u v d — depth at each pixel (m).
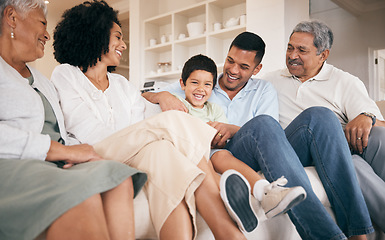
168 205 0.99
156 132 1.15
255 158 1.30
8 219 0.80
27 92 1.11
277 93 2.06
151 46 4.92
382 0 5.48
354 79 1.90
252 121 1.33
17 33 1.17
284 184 1.10
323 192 1.35
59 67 1.46
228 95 1.98
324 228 1.13
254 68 1.87
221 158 1.33
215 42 4.39
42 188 0.81
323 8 6.15
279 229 1.25
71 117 1.36
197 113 1.73
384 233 1.44
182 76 1.82
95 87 1.50
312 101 1.93
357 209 1.26
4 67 1.10
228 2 4.29
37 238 0.81
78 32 1.51
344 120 1.92
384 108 2.21
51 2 5.55
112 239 0.89
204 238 1.10
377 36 5.64
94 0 1.59
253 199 1.12
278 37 3.33
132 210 0.94
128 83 1.67
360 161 1.55
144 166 1.09
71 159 1.03
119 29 1.60
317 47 1.91
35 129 1.11
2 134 0.93
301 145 1.42
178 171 1.03
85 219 0.78
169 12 4.69
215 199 1.05
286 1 3.32
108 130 1.39
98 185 0.83
